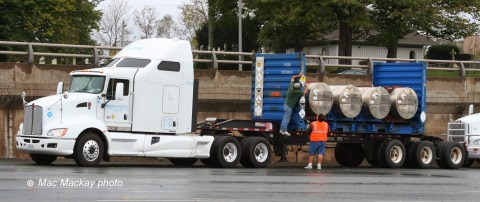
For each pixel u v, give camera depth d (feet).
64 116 83.51
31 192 54.54
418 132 107.76
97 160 84.02
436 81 127.44
